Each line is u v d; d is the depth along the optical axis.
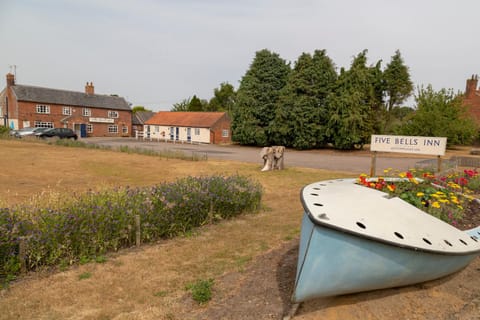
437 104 30.75
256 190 8.00
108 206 5.20
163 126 45.72
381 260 2.97
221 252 5.18
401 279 3.21
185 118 45.19
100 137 50.03
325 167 17.48
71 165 15.20
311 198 3.54
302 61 31.12
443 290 3.76
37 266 4.38
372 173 12.06
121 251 5.16
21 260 4.19
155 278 4.24
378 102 32.06
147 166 15.89
